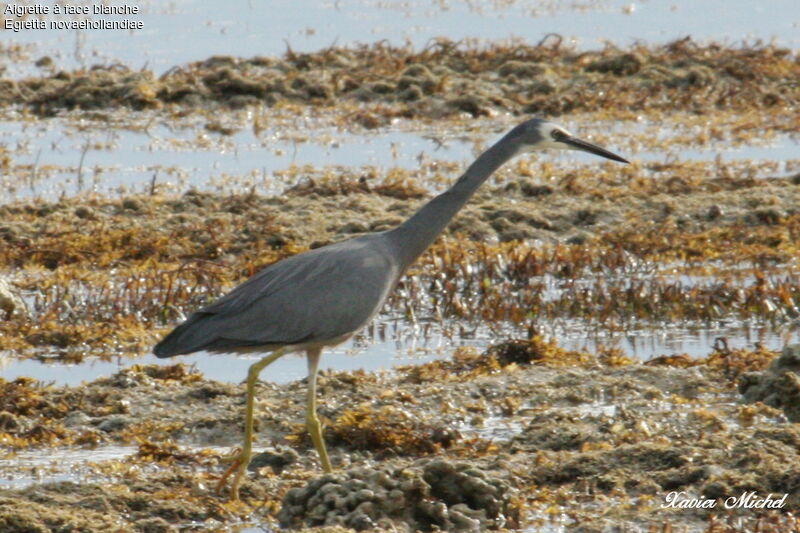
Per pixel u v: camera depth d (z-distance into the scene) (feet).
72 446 35.63
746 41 108.78
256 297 31.48
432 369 42.22
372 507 27.86
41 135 82.17
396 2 137.08
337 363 45.03
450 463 28.76
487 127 85.40
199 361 45.57
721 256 58.23
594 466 31.19
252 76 94.63
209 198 65.31
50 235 59.36
